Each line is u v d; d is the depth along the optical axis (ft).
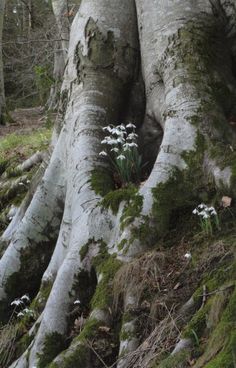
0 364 18.43
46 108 64.90
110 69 22.75
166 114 19.04
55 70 58.95
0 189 32.27
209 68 20.06
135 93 22.99
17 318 20.35
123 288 15.53
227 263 14.39
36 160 33.53
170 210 17.11
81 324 16.53
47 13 83.30
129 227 16.81
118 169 20.08
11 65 77.15
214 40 21.17
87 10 23.72
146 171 20.97
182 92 19.10
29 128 53.67
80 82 22.67
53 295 17.28
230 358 11.33
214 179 16.85
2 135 53.88
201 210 16.79
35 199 22.07
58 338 16.74
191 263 15.29
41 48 61.57
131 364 13.71
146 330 14.42
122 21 23.35
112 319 15.44
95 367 14.89
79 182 19.67
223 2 21.65
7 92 91.30
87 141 20.70
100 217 17.93
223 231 15.90
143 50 22.29
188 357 12.46
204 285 13.98
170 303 14.52
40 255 21.93
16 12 93.97
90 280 17.48
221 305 12.92
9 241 24.80
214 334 12.23
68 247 18.60
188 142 17.88
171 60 20.44
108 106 22.02
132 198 17.58
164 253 15.96
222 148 17.39
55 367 14.79
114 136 21.30
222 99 19.58
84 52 23.07
